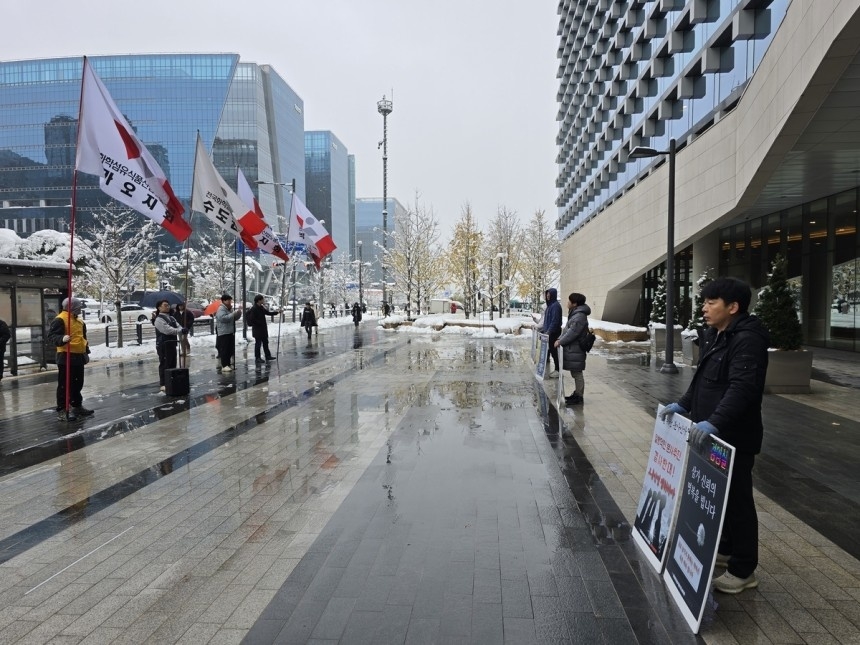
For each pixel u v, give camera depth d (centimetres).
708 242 2570
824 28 891
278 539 441
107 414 937
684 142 2238
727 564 384
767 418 845
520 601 347
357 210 17262
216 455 681
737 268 2702
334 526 463
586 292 4081
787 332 1054
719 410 331
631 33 2934
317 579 376
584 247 4169
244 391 1155
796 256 2172
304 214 2266
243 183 1967
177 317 1878
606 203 3647
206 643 308
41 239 2636
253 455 678
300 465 634
